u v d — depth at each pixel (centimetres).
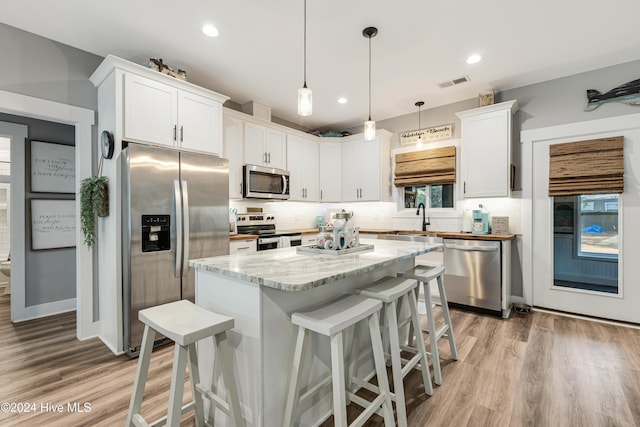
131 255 239
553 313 334
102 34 252
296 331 149
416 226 441
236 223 383
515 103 341
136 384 140
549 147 340
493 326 299
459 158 404
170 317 134
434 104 416
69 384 200
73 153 360
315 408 162
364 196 464
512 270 362
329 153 494
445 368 220
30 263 327
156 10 223
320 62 301
